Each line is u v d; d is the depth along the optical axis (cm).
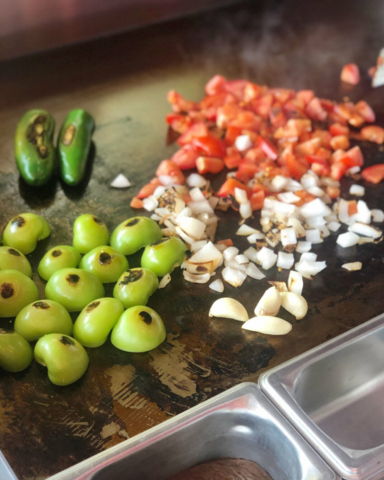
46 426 43
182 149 71
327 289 56
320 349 48
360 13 104
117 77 85
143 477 41
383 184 69
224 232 62
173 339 50
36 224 57
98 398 45
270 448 43
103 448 42
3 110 77
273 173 68
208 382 47
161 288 55
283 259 59
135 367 48
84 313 49
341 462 39
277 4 104
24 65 85
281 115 76
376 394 52
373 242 62
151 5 94
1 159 69
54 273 51
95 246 57
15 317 50
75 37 89
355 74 86
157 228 58
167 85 84
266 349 50
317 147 72
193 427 42
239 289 56
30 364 47
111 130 75
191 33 95
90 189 66
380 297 56
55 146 72
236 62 90
